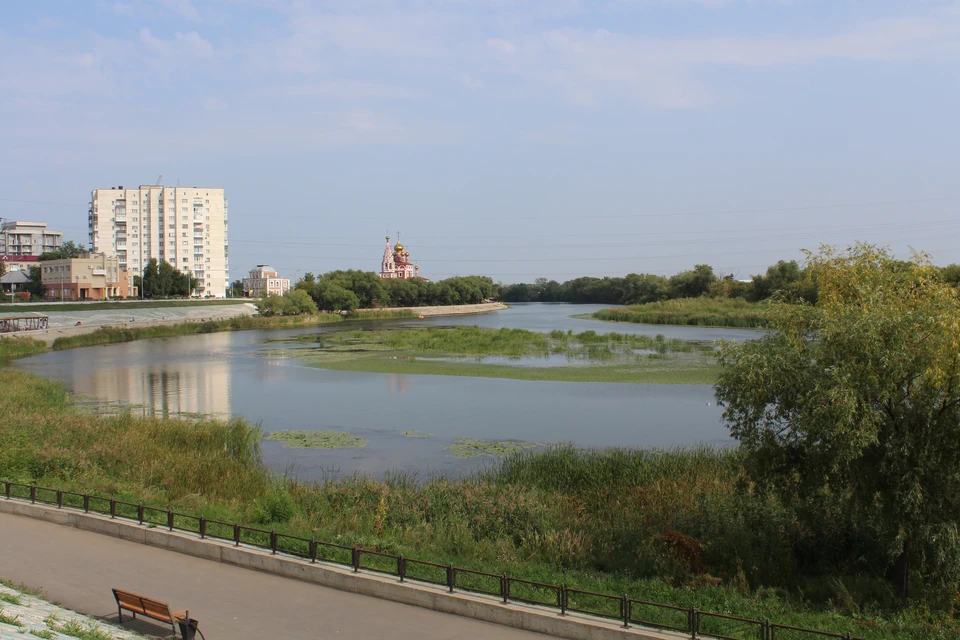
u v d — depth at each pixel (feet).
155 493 86.38
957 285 75.25
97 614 52.29
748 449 70.38
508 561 66.59
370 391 194.18
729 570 67.00
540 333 359.25
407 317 636.48
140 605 49.37
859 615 56.95
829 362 65.82
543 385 200.13
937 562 59.98
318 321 542.98
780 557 68.44
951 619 56.95
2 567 60.59
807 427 64.13
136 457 101.35
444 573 60.13
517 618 51.55
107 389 202.59
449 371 228.63
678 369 226.58
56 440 107.55
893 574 65.31
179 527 68.90
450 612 53.83
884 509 64.64
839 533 71.46
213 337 393.70
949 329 61.67
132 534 68.54
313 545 60.54
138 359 279.69
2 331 349.61
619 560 68.33
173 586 57.41
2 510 77.36
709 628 51.98
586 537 72.84
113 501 71.72
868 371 63.52
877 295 68.80
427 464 116.88
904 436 63.46
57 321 413.39
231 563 62.80
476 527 76.23
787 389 67.15
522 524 76.64
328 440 135.23
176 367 252.62
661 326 453.17
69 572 59.98
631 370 225.56
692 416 155.94
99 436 113.09
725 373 71.82
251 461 110.83
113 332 375.45
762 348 69.67
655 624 50.26
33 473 92.89
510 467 103.19
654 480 93.25
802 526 73.31
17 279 583.58
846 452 61.26
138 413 162.91
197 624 47.03
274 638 48.65
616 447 118.83
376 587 56.39
